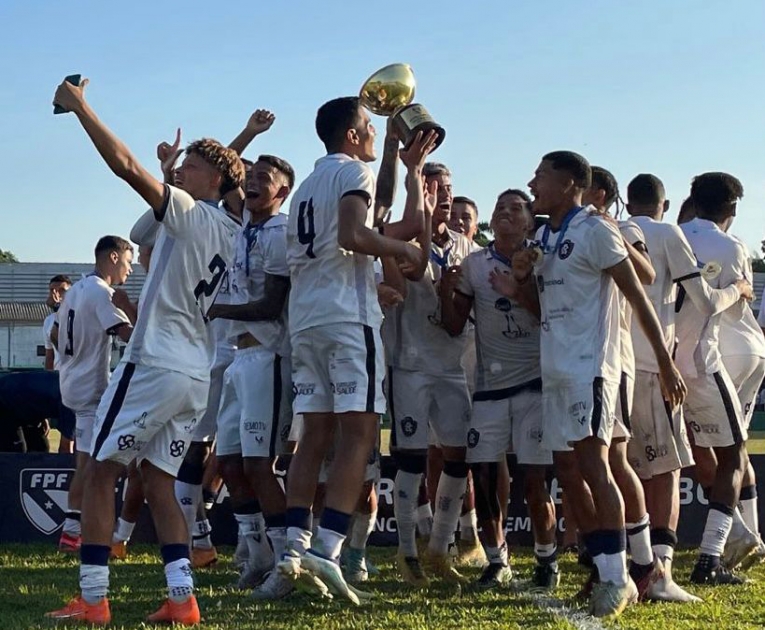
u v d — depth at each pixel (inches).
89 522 178.4
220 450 226.4
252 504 224.7
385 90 201.6
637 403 217.5
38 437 386.6
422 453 232.2
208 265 181.9
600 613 188.7
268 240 218.5
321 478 237.1
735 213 253.0
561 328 194.9
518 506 297.4
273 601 203.2
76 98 163.8
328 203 193.5
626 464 203.2
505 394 225.3
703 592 217.5
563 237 196.1
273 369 218.4
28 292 1561.3
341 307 192.9
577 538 285.3
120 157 167.3
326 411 199.5
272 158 227.6
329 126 203.3
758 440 714.8
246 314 216.2
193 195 188.5
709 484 249.3
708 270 234.1
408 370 231.9
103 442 175.2
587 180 201.6
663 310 222.8
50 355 464.4
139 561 263.0
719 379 233.8
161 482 182.1
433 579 234.4
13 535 295.4
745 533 247.0
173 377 176.9
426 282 232.8
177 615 179.2
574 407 191.3
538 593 216.4
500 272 223.3
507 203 225.6
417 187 201.8
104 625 178.4
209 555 259.8
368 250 186.7
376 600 205.5
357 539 232.5
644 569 204.4
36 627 174.1
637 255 205.0
